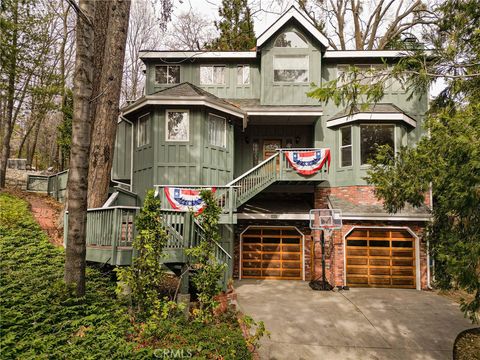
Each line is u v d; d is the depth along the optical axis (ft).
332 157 46.16
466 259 17.57
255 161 51.03
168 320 21.90
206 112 41.60
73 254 21.40
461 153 18.15
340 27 80.64
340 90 20.68
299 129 51.24
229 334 22.44
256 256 46.68
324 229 40.57
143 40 98.53
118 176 49.39
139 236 21.26
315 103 47.47
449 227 27.99
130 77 99.45
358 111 42.14
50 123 109.50
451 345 25.72
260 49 48.34
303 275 45.52
